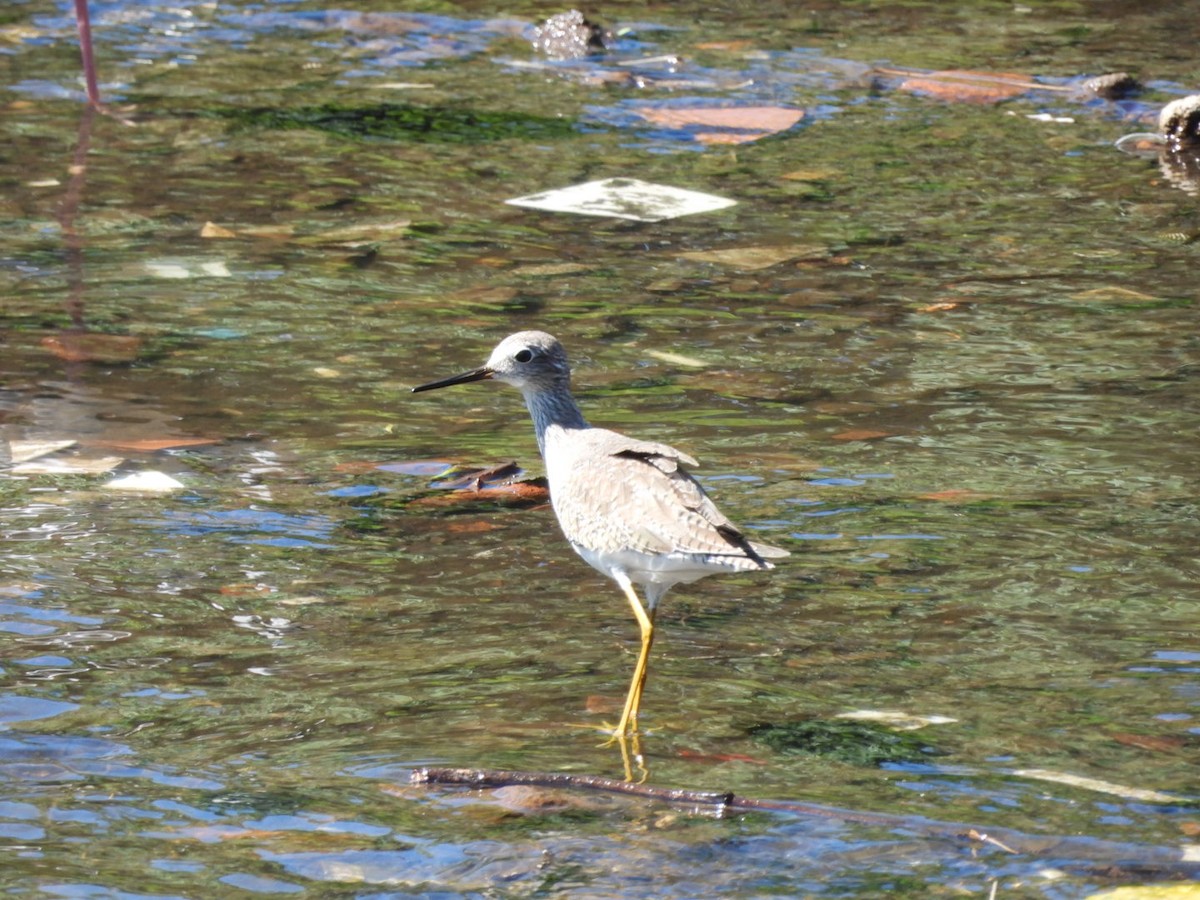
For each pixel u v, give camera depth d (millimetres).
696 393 12836
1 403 12523
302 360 13547
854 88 21422
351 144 19312
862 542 10352
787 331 14094
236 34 23984
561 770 7785
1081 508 10766
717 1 25703
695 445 11852
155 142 19297
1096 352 13547
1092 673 8656
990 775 7672
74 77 21781
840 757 7863
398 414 12594
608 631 9336
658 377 13156
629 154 18969
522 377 10320
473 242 16266
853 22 24547
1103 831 7156
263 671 8812
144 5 25359
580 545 9227
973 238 16375
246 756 7930
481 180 18109
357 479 11445
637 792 7523
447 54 23047
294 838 7188
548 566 10180
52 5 25281
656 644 9164
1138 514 10648
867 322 14281
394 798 7523
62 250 15914
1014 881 6785
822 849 7055
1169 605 9414
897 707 8359
